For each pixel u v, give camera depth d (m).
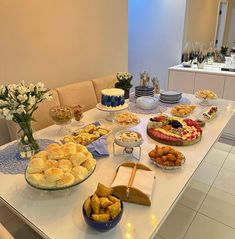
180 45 3.84
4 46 1.87
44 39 2.14
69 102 2.21
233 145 2.96
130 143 1.27
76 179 0.98
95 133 1.48
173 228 1.75
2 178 1.15
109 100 1.77
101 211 0.84
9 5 1.83
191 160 1.28
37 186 0.95
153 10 3.93
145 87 2.37
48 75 2.27
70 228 0.86
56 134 1.60
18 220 1.85
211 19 4.43
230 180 2.29
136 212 0.93
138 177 1.09
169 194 1.02
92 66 2.75
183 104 2.15
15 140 1.62
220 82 3.16
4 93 1.20
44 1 2.06
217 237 1.68
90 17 2.56
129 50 4.49
